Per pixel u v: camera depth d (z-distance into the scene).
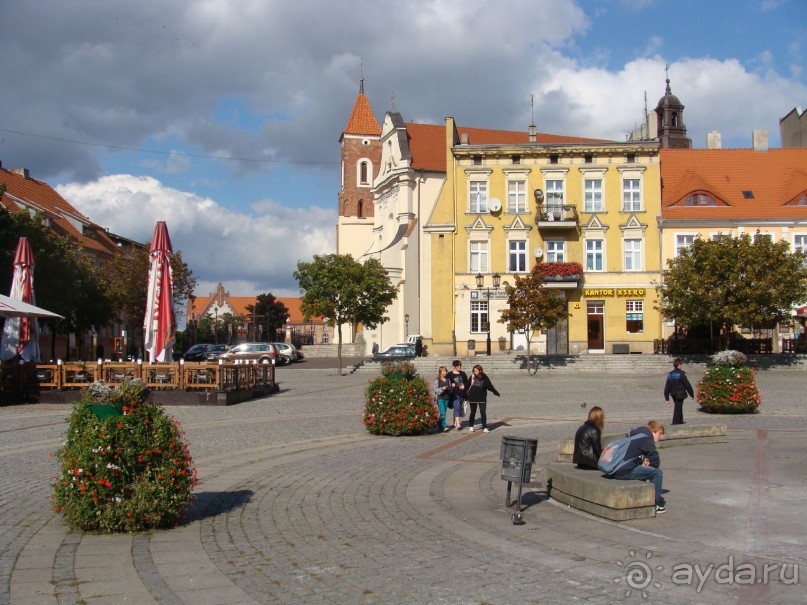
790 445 16.34
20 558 8.07
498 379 39.22
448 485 12.32
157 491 9.16
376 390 19.08
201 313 171.38
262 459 15.09
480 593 6.85
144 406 9.54
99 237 71.69
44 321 44.56
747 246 41.69
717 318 42.28
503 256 52.97
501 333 52.56
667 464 13.89
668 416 23.20
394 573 7.50
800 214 52.97
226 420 22.23
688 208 53.53
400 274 65.69
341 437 18.59
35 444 17.00
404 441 17.94
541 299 41.34
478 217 53.03
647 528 9.16
